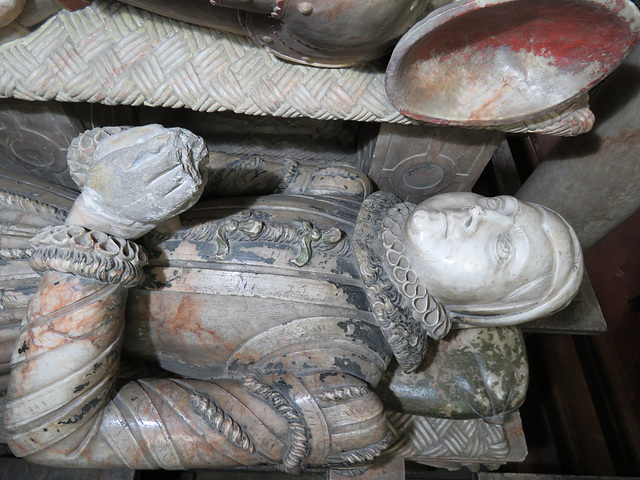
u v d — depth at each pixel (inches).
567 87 64.3
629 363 147.3
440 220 65.0
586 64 61.9
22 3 54.4
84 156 56.2
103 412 63.2
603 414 134.4
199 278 67.9
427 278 67.2
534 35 60.4
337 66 66.5
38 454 61.8
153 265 68.7
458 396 80.2
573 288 67.0
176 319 69.2
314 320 67.5
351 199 82.9
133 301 69.1
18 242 69.1
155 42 63.4
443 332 70.8
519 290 65.7
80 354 58.7
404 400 79.9
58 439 60.6
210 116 99.4
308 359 67.4
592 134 80.9
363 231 72.2
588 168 84.7
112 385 64.2
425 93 64.7
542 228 64.6
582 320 104.5
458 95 66.1
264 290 67.3
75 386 59.0
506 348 83.0
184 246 69.3
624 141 77.5
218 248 68.5
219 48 65.0
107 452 63.0
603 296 158.2
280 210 75.4
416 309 67.9
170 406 63.9
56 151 81.5
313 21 53.2
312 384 65.2
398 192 99.1
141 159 52.1
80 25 61.8
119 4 62.0
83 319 58.6
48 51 61.5
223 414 62.9
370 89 68.5
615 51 59.1
